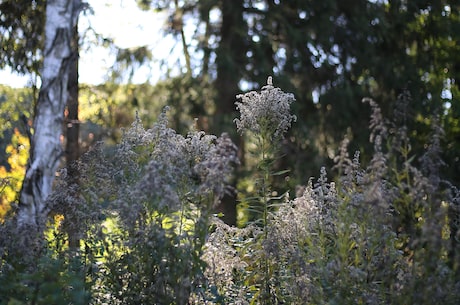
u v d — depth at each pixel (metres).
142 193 4.17
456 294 3.98
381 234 4.14
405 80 13.87
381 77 14.05
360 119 13.65
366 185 4.26
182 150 4.73
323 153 13.59
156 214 4.56
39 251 4.68
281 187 12.87
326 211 4.74
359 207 4.16
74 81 10.27
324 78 13.89
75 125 10.36
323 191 4.84
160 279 4.25
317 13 13.40
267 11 13.50
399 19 14.42
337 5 13.73
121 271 4.46
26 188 6.39
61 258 4.69
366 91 13.88
